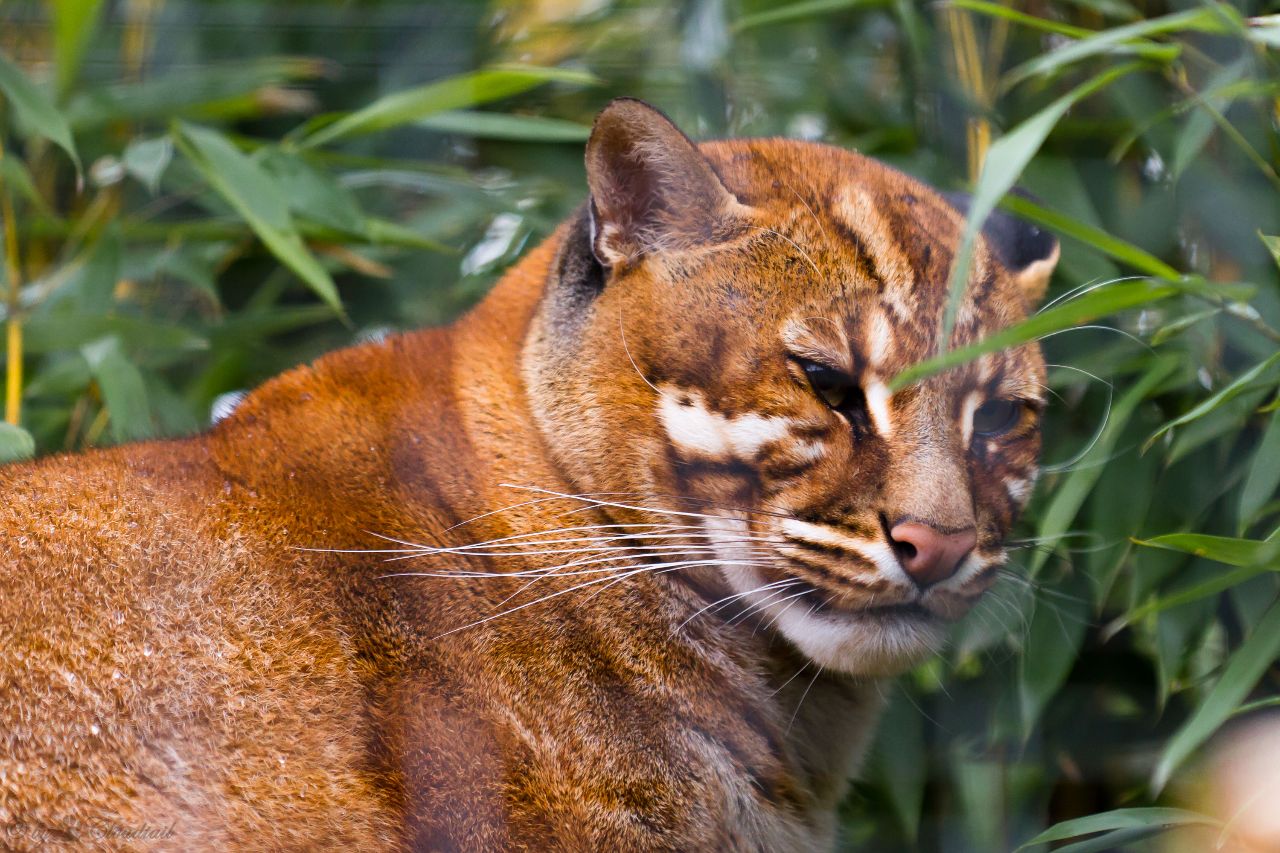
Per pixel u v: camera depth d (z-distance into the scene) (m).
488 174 11.44
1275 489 8.18
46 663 5.89
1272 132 7.95
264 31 11.13
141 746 5.92
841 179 7.06
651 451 6.76
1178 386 8.30
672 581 6.95
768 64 10.74
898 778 8.63
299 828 6.08
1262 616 7.12
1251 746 7.87
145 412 8.80
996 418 6.91
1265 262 8.27
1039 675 8.27
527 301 7.47
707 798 6.74
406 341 7.48
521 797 6.34
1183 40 8.62
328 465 6.78
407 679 6.38
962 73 9.71
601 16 11.64
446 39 11.23
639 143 6.87
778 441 6.51
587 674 6.67
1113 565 8.34
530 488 6.93
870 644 6.67
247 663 6.18
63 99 9.76
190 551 6.31
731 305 6.63
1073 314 5.99
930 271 6.64
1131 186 9.35
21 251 10.64
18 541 6.13
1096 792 8.74
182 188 10.38
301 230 9.73
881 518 6.35
